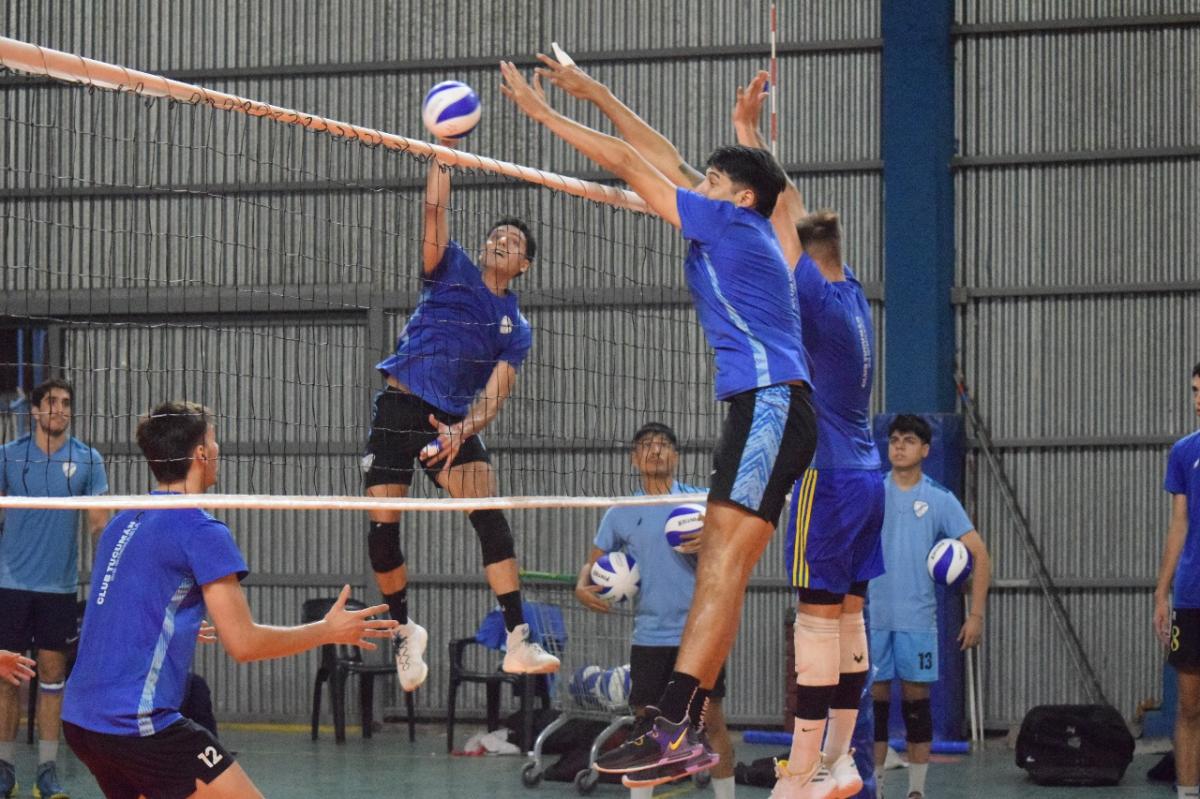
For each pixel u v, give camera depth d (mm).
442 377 5461
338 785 8336
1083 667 10430
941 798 8039
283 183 11328
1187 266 10516
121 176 11422
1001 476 10641
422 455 5445
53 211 11461
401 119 11367
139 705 4250
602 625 8586
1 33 11711
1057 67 10695
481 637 9648
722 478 4250
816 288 4938
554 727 8375
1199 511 6816
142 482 11211
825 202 10844
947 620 9961
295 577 11203
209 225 11391
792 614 10164
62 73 4109
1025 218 10719
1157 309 10539
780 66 10945
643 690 6961
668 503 6027
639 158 4473
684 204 4391
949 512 7859
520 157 11188
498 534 5535
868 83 10828
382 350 11125
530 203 11086
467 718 11055
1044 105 10711
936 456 10008
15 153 11523
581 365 10922
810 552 4977
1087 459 10578
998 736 10492
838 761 5375
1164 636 7203
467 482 5496
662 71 11125
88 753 4332
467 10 11336
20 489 7641
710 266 4371
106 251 11422
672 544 6801
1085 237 10648
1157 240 10555
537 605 8719
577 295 10945
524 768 8344
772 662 10680
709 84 11062
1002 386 10711
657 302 10867
